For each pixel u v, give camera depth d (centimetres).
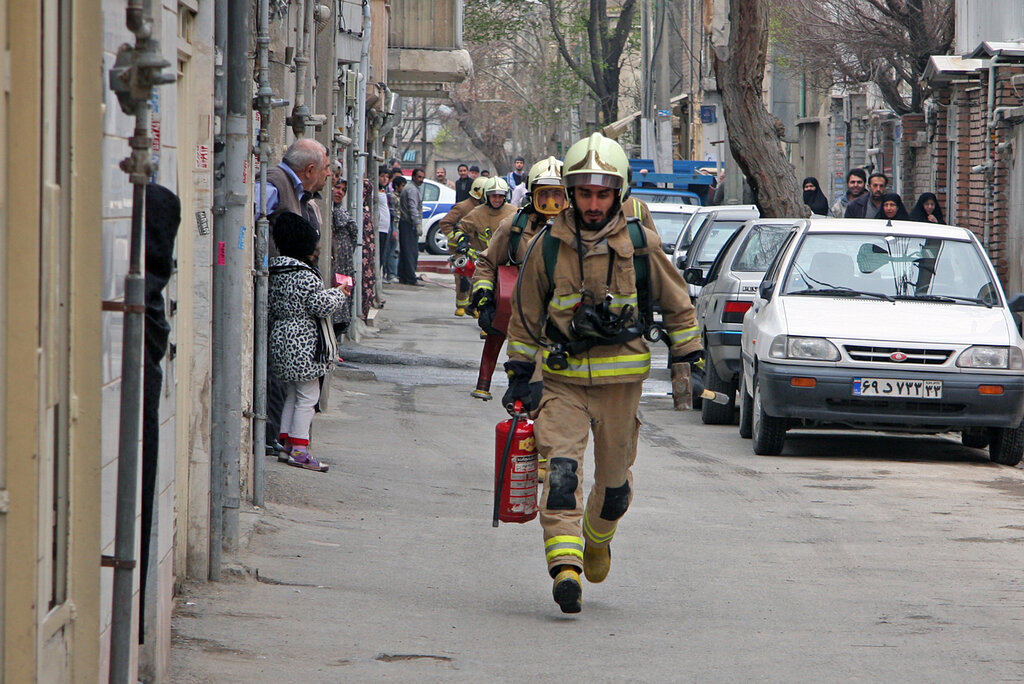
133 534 847
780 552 1730
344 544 1692
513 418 1427
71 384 818
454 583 1535
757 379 2498
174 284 1167
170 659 1162
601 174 1302
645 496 2097
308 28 2942
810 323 2447
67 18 788
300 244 2048
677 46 12875
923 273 2642
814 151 9919
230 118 1480
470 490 2116
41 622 768
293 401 2111
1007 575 1616
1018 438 2447
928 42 6162
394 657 1223
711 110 7969
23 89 726
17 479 743
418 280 7012
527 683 1155
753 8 4272
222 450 1499
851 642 1308
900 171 6919
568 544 1362
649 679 1173
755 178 4388
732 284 2958
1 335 728
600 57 11019
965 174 5391
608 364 1354
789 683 1166
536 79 14562
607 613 1412
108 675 896
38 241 741
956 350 2395
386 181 6253
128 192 905
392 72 5988
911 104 7075
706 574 1603
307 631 1297
